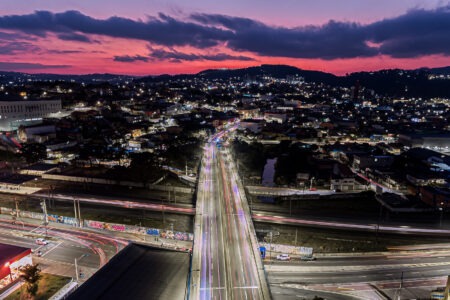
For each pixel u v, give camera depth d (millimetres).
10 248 94188
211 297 77375
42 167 190125
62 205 143250
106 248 107375
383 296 83438
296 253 104188
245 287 81875
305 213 137875
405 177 175875
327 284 88188
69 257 101625
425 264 98812
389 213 138125
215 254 98250
